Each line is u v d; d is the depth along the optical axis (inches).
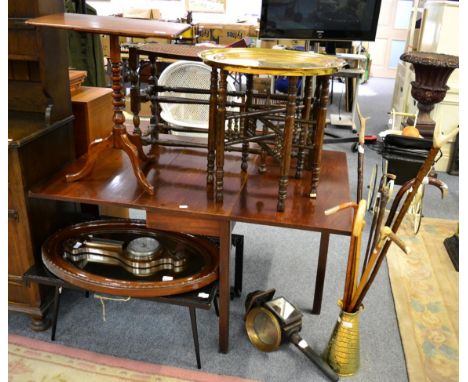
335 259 105.9
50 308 82.1
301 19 133.0
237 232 116.6
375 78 334.6
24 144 71.8
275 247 110.4
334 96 267.9
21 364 73.5
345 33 134.0
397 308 90.0
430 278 100.7
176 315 86.6
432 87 144.9
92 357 75.5
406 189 72.5
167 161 86.6
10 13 76.0
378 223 74.5
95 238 81.8
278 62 62.4
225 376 72.6
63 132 83.7
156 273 74.5
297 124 77.9
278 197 68.5
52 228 83.0
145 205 69.1
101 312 86.4
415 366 75.7
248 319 80.0
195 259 78.0
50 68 77.2
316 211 69.8
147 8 281.0
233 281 95.6
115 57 68.9
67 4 117.6
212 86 71.4
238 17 287.9
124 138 73.0
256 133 86.5
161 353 77.1
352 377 74.0
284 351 78.5
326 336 82.6
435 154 62.1
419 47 186.5
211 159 75.5
